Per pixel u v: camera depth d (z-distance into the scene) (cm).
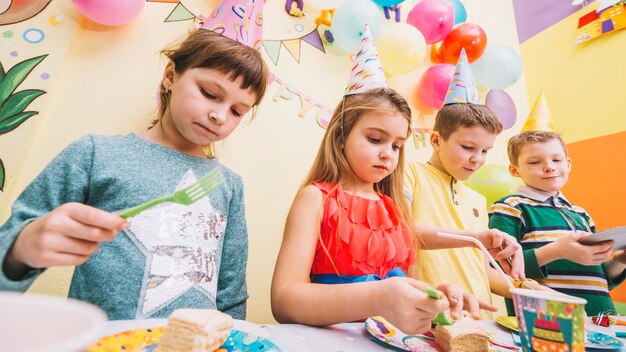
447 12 156
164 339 39
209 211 83
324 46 154
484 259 125
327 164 91
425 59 176
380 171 83
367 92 88
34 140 102
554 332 40
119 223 43
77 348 14
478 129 114
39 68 104
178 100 77
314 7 149
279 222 131
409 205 112
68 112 107
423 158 161
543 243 121
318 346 46
